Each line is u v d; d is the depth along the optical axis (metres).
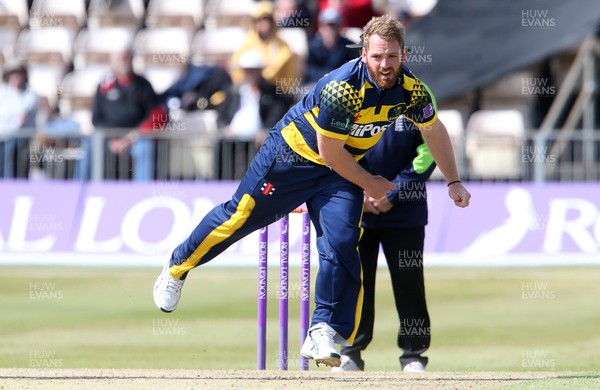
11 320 35.72
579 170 47.03
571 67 53.38
